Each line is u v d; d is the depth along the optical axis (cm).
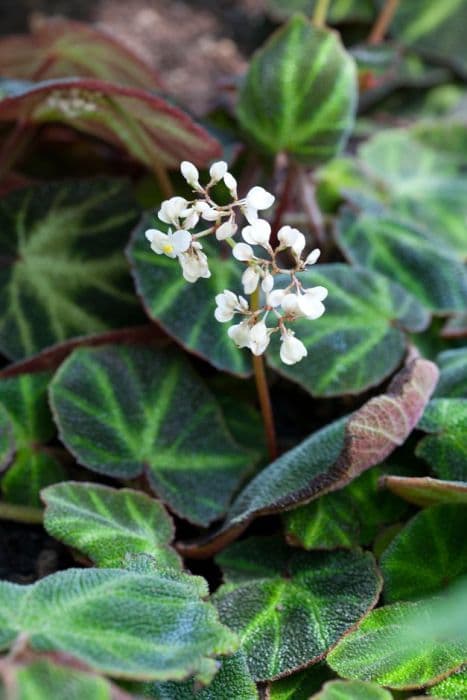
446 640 63
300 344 63
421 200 85
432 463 68
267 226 62
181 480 71
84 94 73
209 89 94
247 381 76
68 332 75
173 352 74
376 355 73
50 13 100
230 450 72
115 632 60
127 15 101
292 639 65
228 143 80
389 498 69
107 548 66
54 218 77
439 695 63
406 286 77
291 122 76
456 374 72
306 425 76
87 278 76
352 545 68
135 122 74
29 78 84
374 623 65
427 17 97
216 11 104
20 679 57
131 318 76
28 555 70
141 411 72
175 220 63
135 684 61
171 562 66
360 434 66
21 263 76
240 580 68
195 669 59
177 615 61
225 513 70
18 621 60
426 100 96
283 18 98
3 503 71
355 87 76
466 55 97
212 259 74
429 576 66
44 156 83
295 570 68
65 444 70
